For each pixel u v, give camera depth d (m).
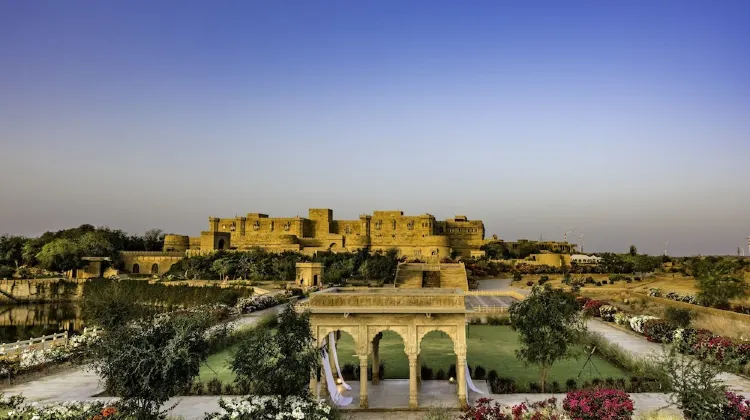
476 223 157.25
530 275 110.38
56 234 153.25
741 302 52.59
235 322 53.25
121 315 30.41
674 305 54.56
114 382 20.81
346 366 33.47
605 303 61.84
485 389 29.28
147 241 193.25
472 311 59.06
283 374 20.88
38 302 106.06
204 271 118.25
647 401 26.50
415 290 29.27
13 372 31.73
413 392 25.69
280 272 112.88
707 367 23.89
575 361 37.62
